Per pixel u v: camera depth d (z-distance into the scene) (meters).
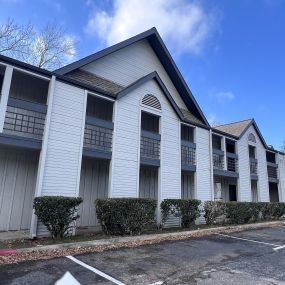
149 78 13.66
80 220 11.78
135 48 15.30
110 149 11.66
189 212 13.70
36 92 11.45
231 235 12.02
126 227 10.56
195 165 15.59
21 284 5.09
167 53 16.16
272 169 23.75
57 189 9.58
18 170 10.48
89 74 12.80
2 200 9.95
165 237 10.51
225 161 18.06
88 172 12.41
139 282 5.52
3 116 8.78
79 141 10.46
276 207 20.48
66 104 10.33
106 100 12.16
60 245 8.05
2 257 6.59
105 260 6.93
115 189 11.38
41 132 10.60
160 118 14.00
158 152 13.69
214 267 6.75
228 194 19.70
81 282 5.37
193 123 15.85
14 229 10.06
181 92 17.55
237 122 22.45
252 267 6.85
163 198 13.35
